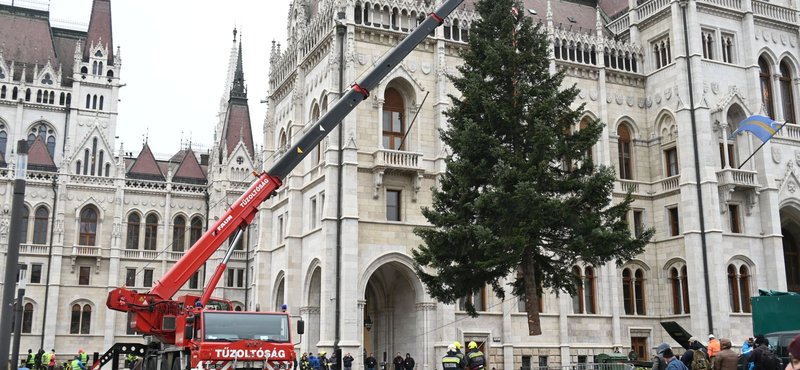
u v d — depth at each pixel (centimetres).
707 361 2497
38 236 7931
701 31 5769
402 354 5169
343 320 4681
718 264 5278
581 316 5378
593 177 3791
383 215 4997
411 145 5172
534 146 3703
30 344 7594
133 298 3056
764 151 5638
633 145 5903
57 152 9131
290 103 6066
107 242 8144
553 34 5709
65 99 9331
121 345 3478
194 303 3133
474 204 3644
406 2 5291
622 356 4756
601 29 5934
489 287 5172
